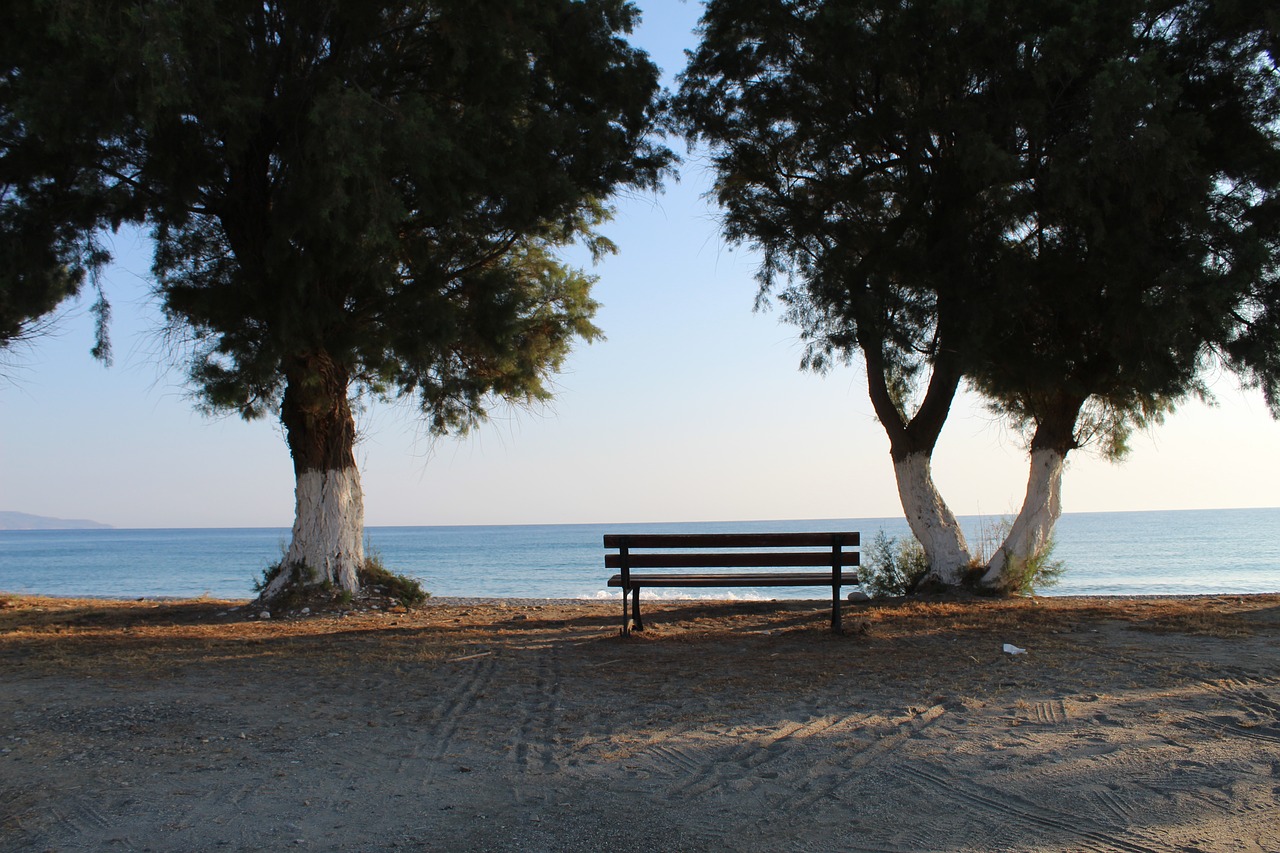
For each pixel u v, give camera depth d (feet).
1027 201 36.76
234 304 36.47
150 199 37.93
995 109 37.65
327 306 37.24
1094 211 35.32
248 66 34.94
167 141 35.17
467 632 34.04
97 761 16.96
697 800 14.46
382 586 46.11
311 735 18.80
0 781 15.80
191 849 12.84
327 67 36.86
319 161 32.91
